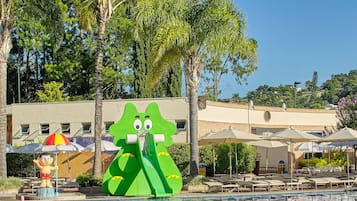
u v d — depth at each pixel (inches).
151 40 1147.3
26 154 1612.9
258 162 1727.4
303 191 1077.8
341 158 1859.0
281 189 1133.1
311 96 5487.2
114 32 2142.0
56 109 1664.6
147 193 984.9
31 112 1694.1
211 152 1540.4
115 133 996.6
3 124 1104.8
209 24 1121.4
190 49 1138.7
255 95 5054.1
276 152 1968.5
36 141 1673.2
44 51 2425.0
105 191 999.0
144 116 1013.8
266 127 1876.2
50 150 1090.7
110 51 2150.6
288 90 5221.5
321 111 2064.5
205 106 1562.5
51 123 1665.8
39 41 2167.8
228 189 1107.3
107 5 1187.9
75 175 1574.8
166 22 1106.1
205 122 1572.3
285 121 1947.6
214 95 2662.4
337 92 5467.5
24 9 1180.5
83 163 1572.3
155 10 1111.6
